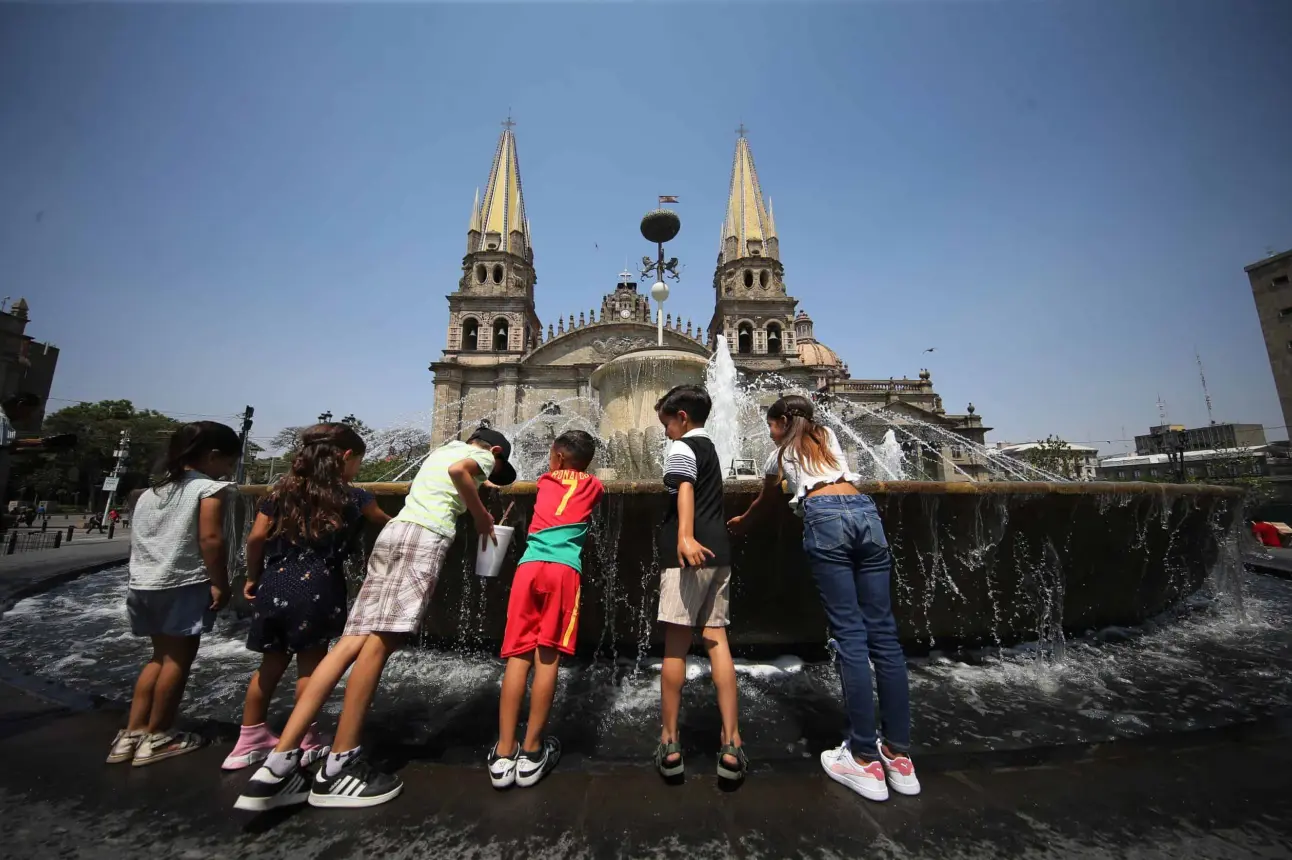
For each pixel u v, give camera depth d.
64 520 33.00
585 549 3.37
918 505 3.32
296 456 2.42
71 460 44.38
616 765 2.18
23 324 31.84
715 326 44.16
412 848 1.66
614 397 8.82
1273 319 39.62
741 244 41.59
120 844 1.66
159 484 2.41
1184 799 1.91
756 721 2.63
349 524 2.42
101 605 5.71
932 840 1.70
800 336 56.31
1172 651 3.73
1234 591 4.82
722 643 2.20
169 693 2.28
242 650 3.90
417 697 2.94
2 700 2.90
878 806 1.88
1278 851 1.63
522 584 2.23
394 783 1.96
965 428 40.34
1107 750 2.29
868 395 40.91
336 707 2.84
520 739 2.44
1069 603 3.86
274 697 3.00
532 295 42.28
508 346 37.41
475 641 3.63
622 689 3.06
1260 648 3.82
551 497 2.39
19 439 3.04
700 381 8.66
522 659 2.14
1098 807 1.86
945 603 3.56
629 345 36.19
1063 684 3.11
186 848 1.65
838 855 1.63
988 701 2.85
